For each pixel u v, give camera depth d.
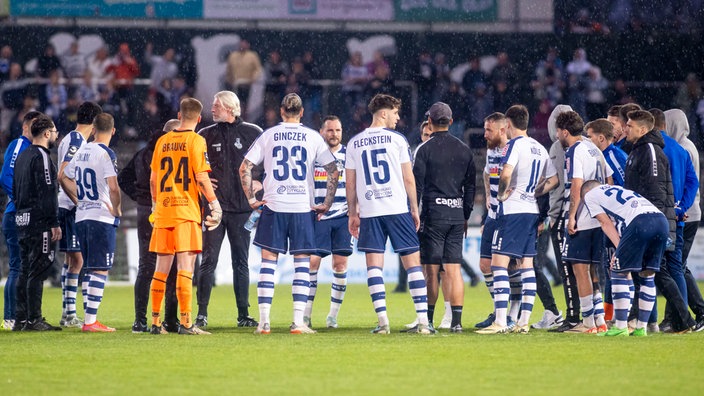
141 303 34.50
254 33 85.56
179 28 84.44
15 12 81.25
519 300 37.16
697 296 35.22
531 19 86.56
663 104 84.06
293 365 25.16
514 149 32.88
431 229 34.38
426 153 34.28
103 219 34.59
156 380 22.83
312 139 33.50
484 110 82.06
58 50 82.75
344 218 37.41
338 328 37.47
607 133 35.09
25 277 35.38
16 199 35.16
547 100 82.75
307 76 81.38
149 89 80.88
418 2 85.44
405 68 87.06
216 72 84.69
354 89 81.12
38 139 35.16
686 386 21.97
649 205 31.70
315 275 37.75
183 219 32.44
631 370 24.31
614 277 32.53
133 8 82.75
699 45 86.69
